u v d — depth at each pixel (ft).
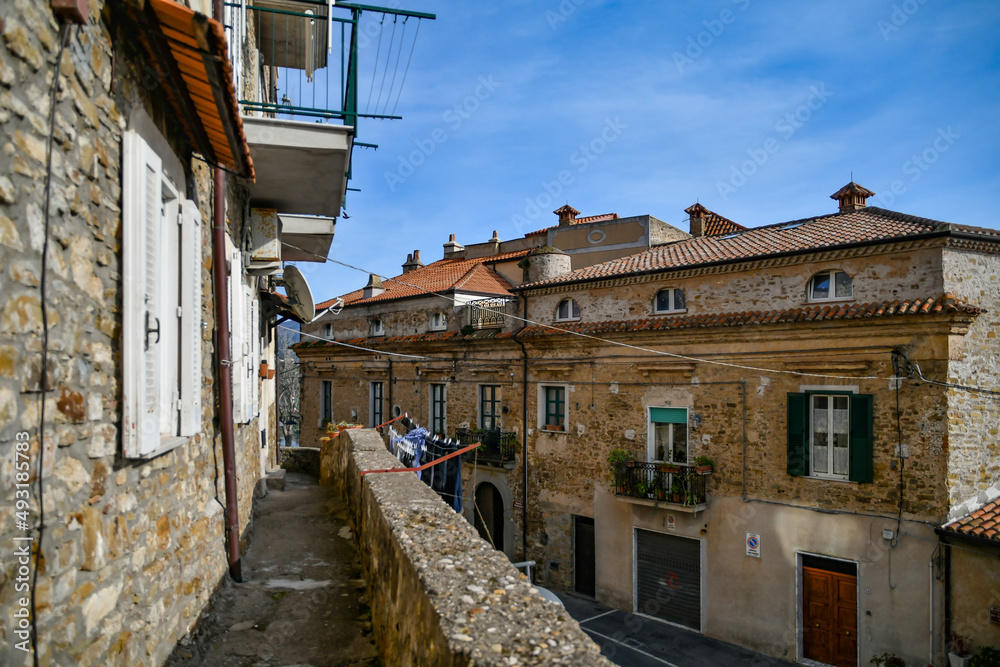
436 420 78.23
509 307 67.92
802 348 46.39
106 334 10.69
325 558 25.27
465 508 71.26
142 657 12.21
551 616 9.66
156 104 13.34
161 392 13.80
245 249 30.19
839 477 44.86
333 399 96.02
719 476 50.55
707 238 64.18
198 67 12.17
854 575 43.98
